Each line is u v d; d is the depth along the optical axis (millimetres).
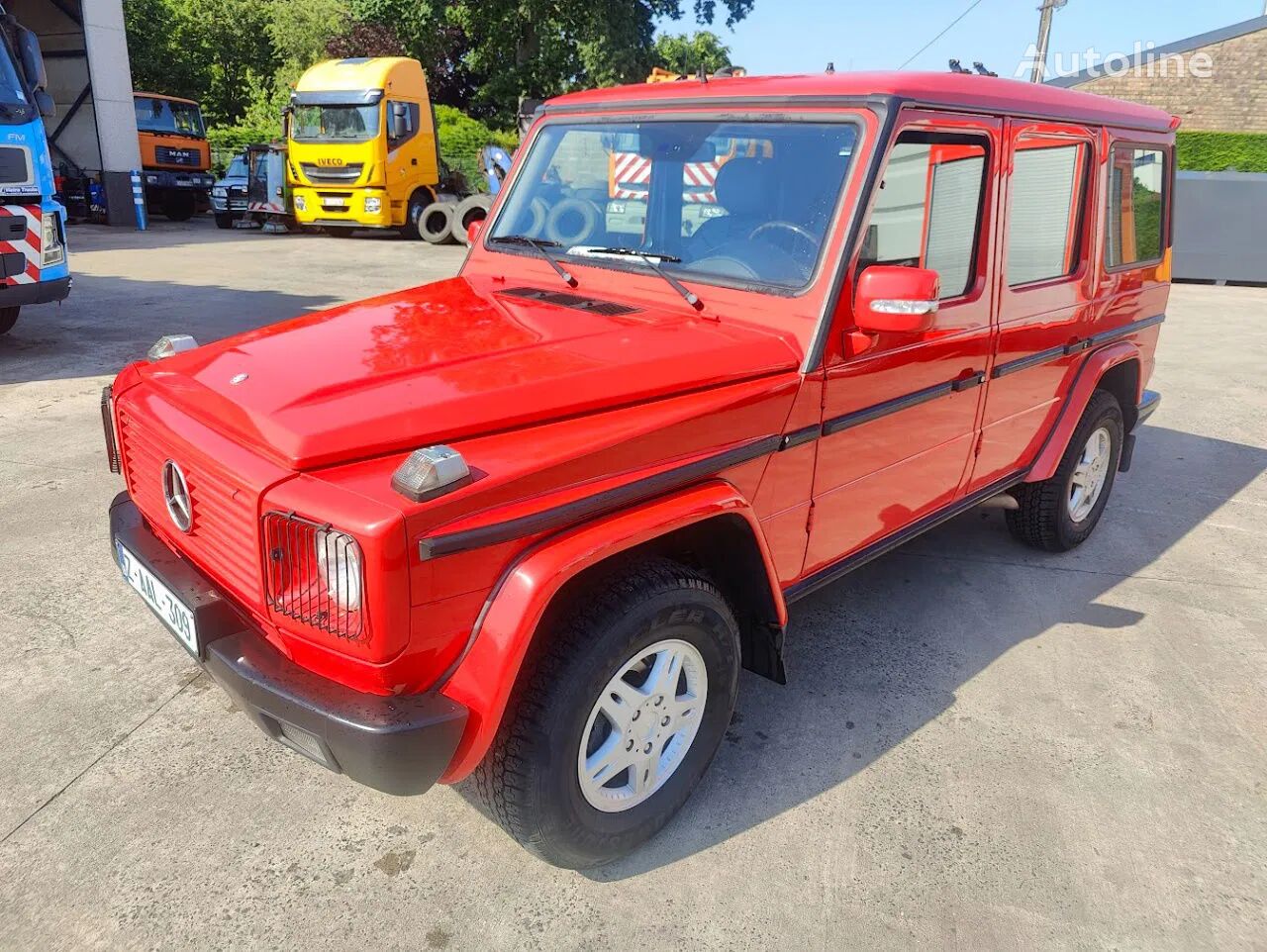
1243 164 21250
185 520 2557
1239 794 3102
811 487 2994
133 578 2812
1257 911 2619
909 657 3852
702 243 3143
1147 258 4734
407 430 2256
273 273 13742
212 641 2352
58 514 4809
